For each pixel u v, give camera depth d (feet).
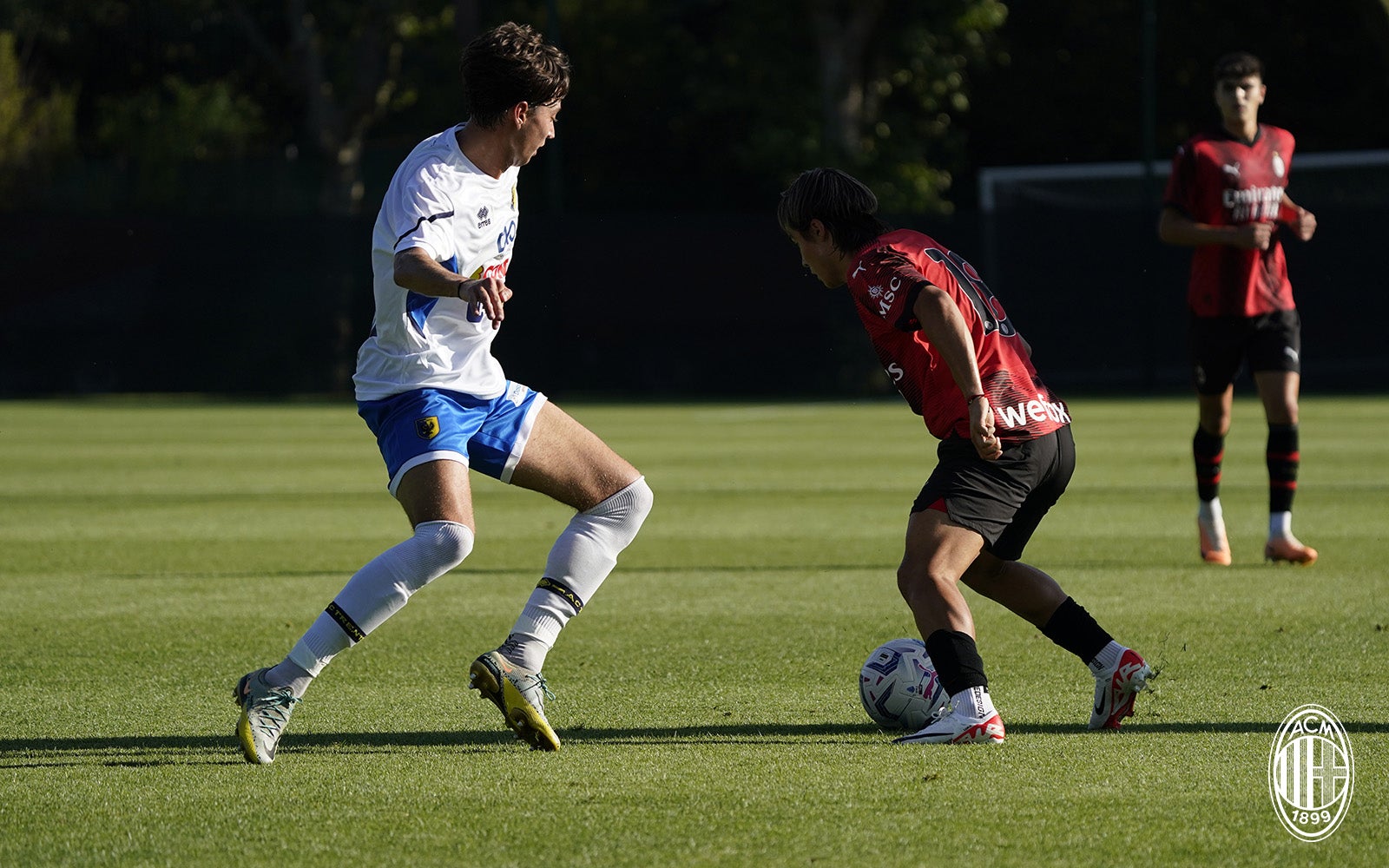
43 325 266.77
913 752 45.34
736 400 268.62
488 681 45.34
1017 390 48.34
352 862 35.12
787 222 50.78
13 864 35.27
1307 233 89.56
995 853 35.29
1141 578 81.87
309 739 48.16
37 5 371.56
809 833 36.86
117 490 133.59
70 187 326.44
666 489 132.87
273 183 341.41
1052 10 378.53
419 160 46.06
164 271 268.41
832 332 271.28
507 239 47.32
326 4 359.25
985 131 387.96
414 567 45.06
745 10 346.33
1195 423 203.10
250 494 130.93
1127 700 48.19
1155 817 38.04
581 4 375.04
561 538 48.78
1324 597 75.00
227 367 270.67
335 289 271.49
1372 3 162.91
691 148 379.76
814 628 68.39
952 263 49.14
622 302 272.10
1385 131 362.12
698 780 41.98
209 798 40.65
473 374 47.57
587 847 35.94
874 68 343.26
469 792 41.04
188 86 376.68
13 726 50.16
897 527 107.34
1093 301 270.67
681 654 62.44
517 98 45.75
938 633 47.01
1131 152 383.65
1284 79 368.48
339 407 250.57
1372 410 220.02
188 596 78.38
